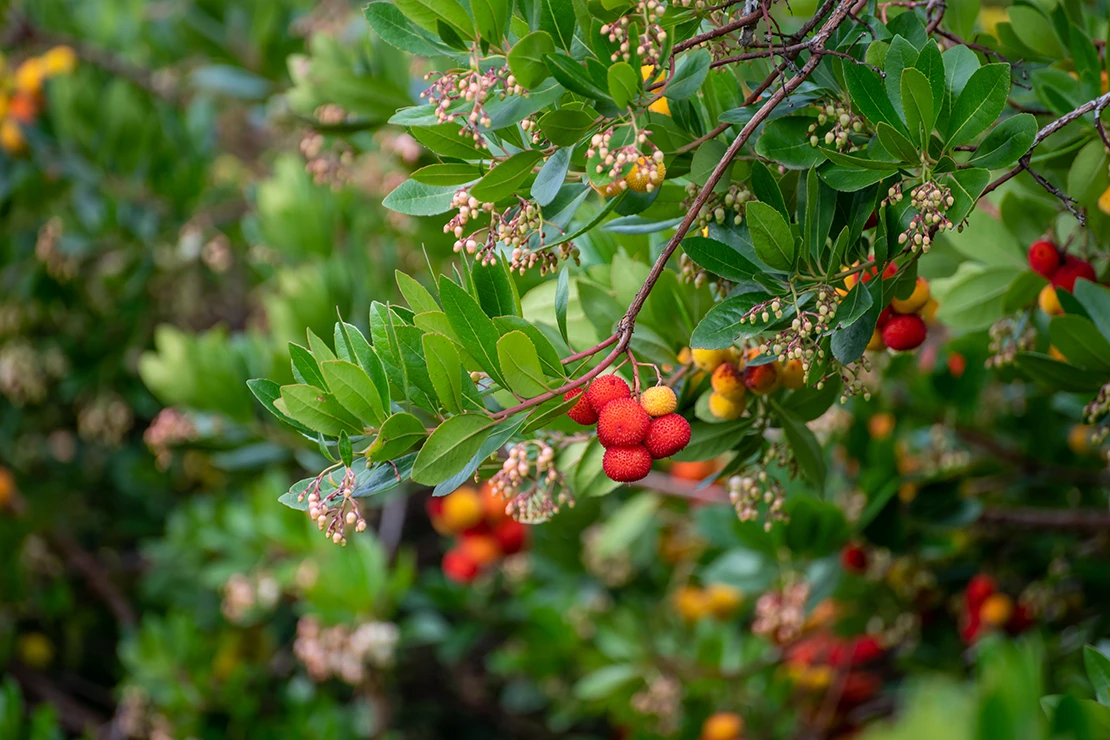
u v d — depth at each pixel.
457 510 1.94
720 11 1.27
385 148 1.79
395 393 1.23
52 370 2.65
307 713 2.29
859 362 1.29
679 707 2.24
